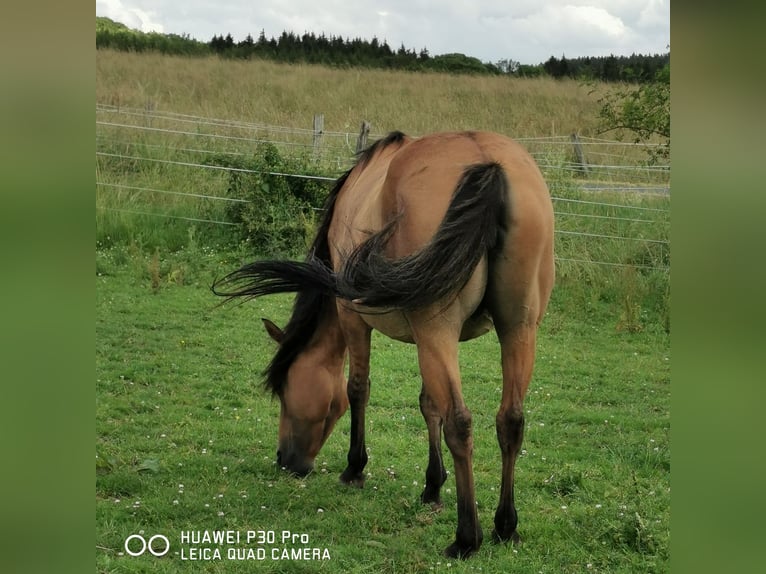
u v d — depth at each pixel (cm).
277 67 2917
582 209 1197
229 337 811
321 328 499
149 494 472
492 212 356
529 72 3212
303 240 1098
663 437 601
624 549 411
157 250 1052
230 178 1163
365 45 3528
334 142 1642
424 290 348
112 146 1338
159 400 641
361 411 502
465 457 377
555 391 708
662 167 1337
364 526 442
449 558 396
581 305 961
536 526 439
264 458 543
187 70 2647
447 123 2284
